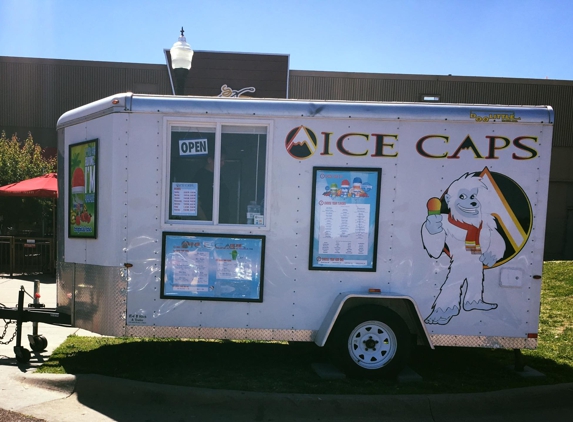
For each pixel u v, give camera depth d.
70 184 5.19
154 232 4.71
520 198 4.69
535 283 4.70
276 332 4.72
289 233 4.71
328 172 4.70
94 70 18.44
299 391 4.26
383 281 4.71
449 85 18.92
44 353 5.32
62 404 4.09
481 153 4.70
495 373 4.95
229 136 4.72
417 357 5.56
